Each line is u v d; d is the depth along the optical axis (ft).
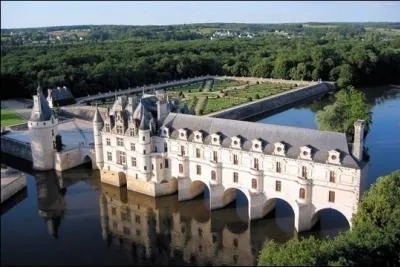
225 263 333.83
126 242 360.69
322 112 634.02
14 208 432.66
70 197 453.99
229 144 393.29
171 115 444.55
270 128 383.24
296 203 359.05
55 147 528.22
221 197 407.03
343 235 302.25
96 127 469.57
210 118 420.77
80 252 342.03
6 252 339.57
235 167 391.65
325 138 355.36
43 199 451.12
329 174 344.90
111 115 468.75
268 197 379.76
